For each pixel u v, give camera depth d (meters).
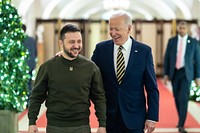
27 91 6.03
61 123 3.33
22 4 12.38
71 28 3.28
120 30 3.48
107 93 3.65
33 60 7.98
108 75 3.63
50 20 16.58
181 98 6.67
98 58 3.70
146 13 23.64
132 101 3.62
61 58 3.36
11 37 5.68
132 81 3.61
